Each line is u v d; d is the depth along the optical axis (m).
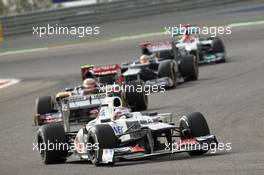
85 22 162.25
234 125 55.25
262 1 171.50
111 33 150.38
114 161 42.56
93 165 43.69
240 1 173.88
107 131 42.53
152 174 37.66
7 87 105.12
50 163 47.69
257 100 66.06
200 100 70.88
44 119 67.19
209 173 36.12
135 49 127.44
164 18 161.25
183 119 43.50
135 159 44.47
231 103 66.50
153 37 138.00
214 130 54.09
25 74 117.19
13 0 195.00
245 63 97.19
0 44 156.62
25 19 162.12
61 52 137.25
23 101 88.25
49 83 102.44
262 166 36.50
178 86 83.50
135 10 165.62
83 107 59.66
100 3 163.50
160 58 87.00
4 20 161.50
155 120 44.44
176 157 43.75
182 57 86.62
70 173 41.88
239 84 78.69
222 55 100.81
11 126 70.06
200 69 97.31
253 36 125.56
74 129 61.62
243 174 34.78
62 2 189.25
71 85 96.75
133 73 78.31
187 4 169.88
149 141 41.59
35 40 155.75
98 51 131.75
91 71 68.06
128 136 43.19
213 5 171.50
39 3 197.12
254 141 47.38
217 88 77.88
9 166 48.62
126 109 46.41
